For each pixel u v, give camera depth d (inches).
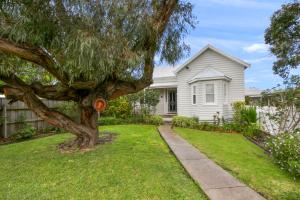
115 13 196.7
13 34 183.8
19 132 352.2
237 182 168.1
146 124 501.4
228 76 572.4
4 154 248.5
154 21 225.9
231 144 308.8
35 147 279.0
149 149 261.3
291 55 528.1
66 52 183.8
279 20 522.9
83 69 183.3
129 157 224.2
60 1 192.5
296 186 165.2
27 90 246.5
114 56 192.1
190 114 608.7
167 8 230.1
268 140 266.8
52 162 212.2
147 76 257.6
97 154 235.1
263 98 371.9
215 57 589.0
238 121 437.4
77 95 266.8
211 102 546.6
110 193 148.9
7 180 171.6
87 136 270.7
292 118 296.8
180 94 630.5
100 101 249.3
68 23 192.7
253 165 212.5
